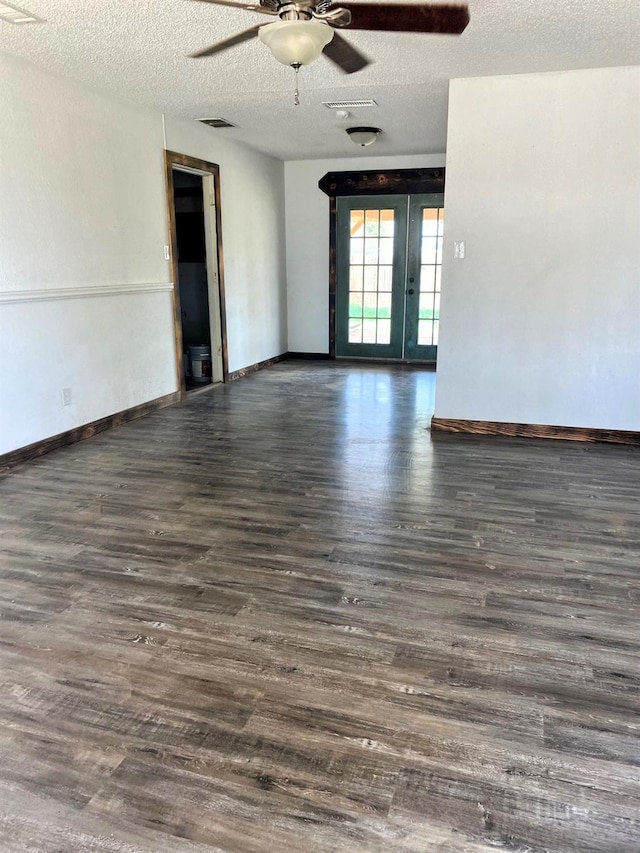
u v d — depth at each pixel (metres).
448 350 4.75
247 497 3.46
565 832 1.44
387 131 5.95
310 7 2.48
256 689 1.92
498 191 4.39
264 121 5.52
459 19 2.60
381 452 4.30
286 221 8.04
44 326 4.13
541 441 4.61
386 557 2.76
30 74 3.86
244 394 6.13
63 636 2.18
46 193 4.05
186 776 1.59
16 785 1.57
